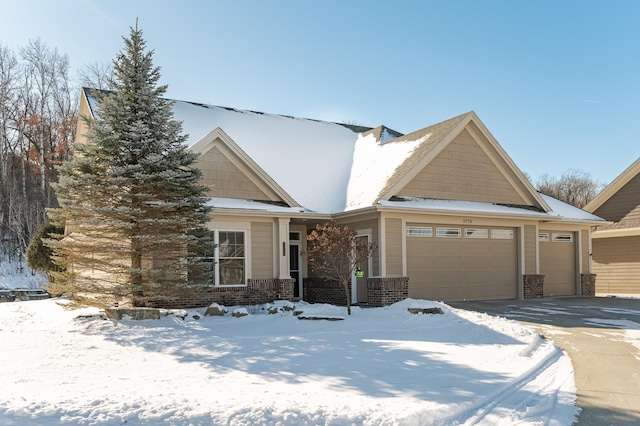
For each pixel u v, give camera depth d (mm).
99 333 12484
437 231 20469
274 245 18812
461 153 21344
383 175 20938
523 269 22188
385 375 8273
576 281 25109
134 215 14562
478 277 21312
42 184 39625
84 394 6594
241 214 17797
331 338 11891
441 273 20422
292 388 7273
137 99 15180
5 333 12562
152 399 6184
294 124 27109
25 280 33531
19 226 36031
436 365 9109
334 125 28734
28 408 5676
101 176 14977
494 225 21781
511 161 22203
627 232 26625
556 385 8312
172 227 14789
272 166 22484
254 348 10648
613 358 10594
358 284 20375
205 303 17266
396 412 6055
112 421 5461
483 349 10680
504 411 6730
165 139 15375
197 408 5852
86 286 14852
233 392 6898
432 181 20500
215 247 16109
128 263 16625
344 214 19719
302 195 21078
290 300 18594
